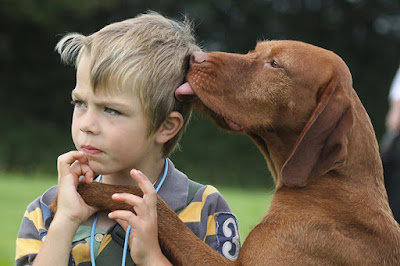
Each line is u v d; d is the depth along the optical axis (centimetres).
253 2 3384
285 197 429
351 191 423
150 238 342
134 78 352
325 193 422
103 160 353
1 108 2992
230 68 443
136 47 362
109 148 350
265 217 424
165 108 372
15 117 2983
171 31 402
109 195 373
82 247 357
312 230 404
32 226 376
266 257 395
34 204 387
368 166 435
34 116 3067
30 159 2692
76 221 342
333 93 424
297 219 409
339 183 425
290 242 401
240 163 2814
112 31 368
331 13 3531
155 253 344
